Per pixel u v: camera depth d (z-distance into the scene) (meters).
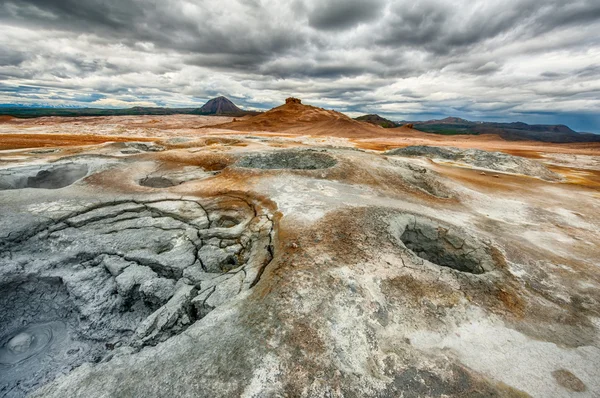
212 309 6.43
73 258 8.95
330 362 4.78
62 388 4.39
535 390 4.70
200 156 19.58
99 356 7.21
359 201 11.88
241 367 4.60
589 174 28.56
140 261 8.75
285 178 14.29
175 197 12.20
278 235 8.91
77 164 16.69
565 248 10.23
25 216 9.99
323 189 13.10
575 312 6.81
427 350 5.25
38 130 49.59
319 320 5.56
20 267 8.53
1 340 7.68
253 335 5.20
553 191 19.12
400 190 14.73
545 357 5.39
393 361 4.93
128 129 60.09
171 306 6.74
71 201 11.31
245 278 7.28
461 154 30.77
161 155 19.53
